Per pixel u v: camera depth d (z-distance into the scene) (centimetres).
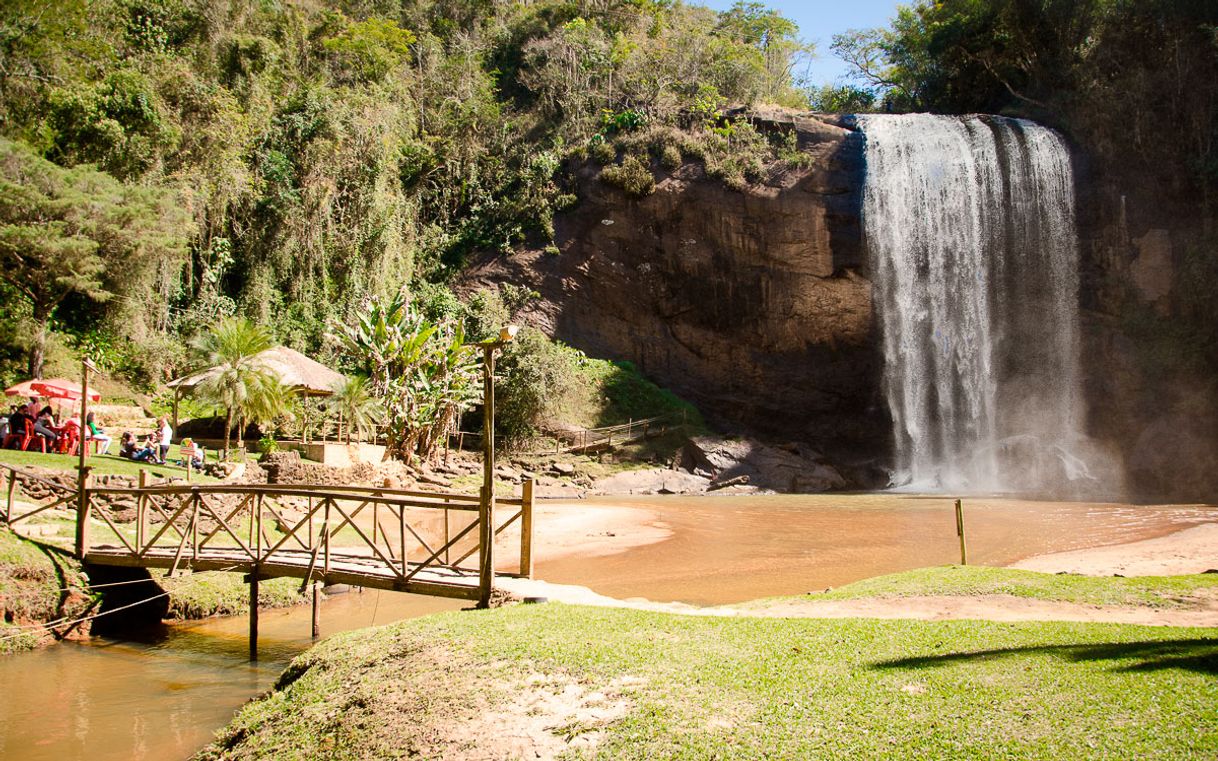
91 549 1248
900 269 3944
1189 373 3250
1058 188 3722
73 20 3153
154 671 988
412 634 779
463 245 4500
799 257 4025
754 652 669
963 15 4588
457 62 5247
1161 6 3722
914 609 903
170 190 3062
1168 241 3547
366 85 4684
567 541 1831
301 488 1110
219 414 2694
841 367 4109
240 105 3831
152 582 1250
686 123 4562
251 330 2322
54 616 1128
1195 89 3584
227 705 859
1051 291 3709
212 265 3475
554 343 4066
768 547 1677
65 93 2995
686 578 1351
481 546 958
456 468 3148
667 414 3878
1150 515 2009
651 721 532
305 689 717
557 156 4631
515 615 839
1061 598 914
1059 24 4172
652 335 4266
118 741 754
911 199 3938
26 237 2378
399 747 556
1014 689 535
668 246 4247
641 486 3291
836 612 909
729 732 504
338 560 1162
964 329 3834
